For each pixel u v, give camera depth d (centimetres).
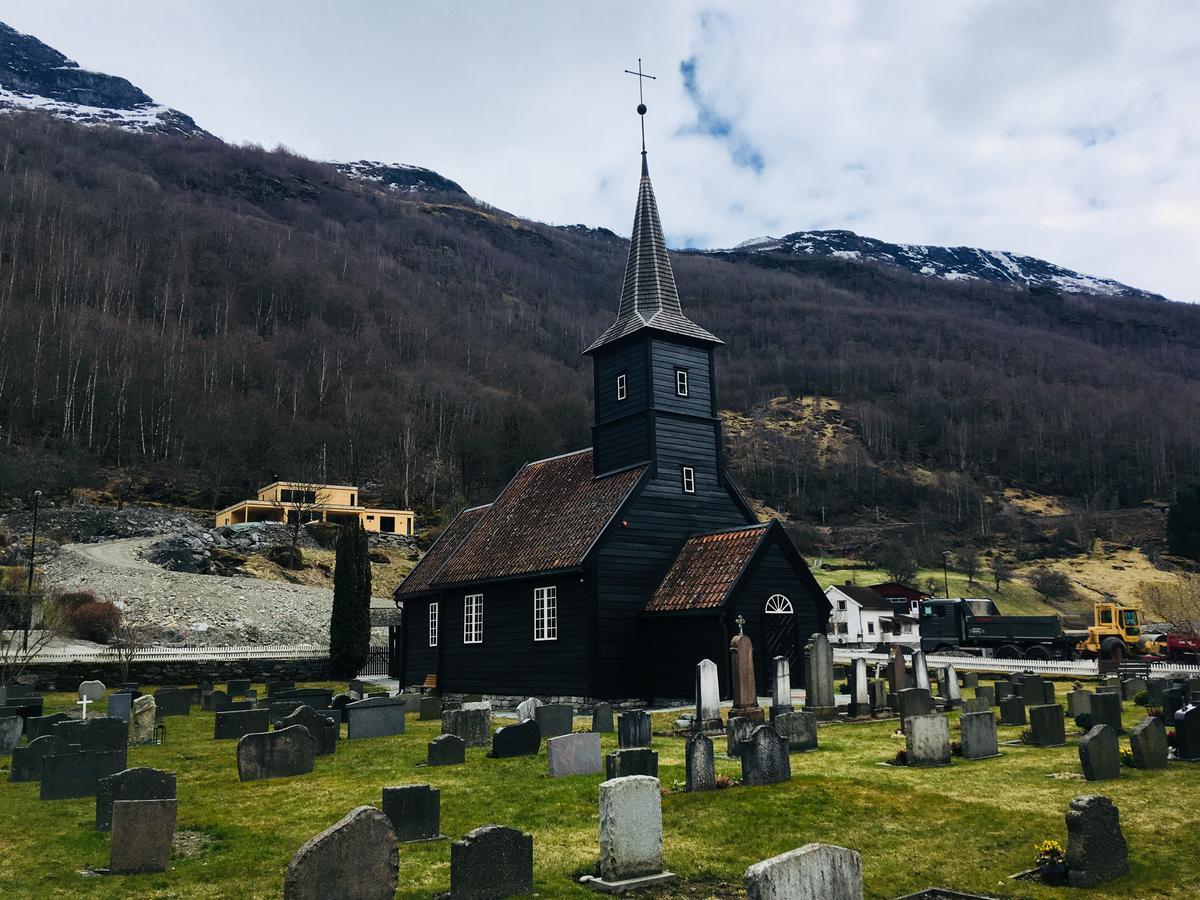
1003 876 1091
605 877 1070
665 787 1551
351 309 17450
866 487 15775
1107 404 19825
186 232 18150
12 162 19238
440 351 17200
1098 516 14900
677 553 3244
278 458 10775
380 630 5922
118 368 11675
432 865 1122
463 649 3550
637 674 3061
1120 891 1024
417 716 2947
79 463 9150
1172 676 4028
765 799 1448
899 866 1130
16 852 1222
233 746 2227
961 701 2816
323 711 2591
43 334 11488
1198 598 7638
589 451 3797
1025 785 1538
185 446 10856
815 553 12244
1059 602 10938
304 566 7044
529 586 3281
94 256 15438
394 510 9275
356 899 942
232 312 15825
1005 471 17588
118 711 2720
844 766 1758
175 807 1157
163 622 4938
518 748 1962
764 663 2958
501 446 12406
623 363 3484
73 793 1577
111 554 6225
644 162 3862
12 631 4091
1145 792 1427
